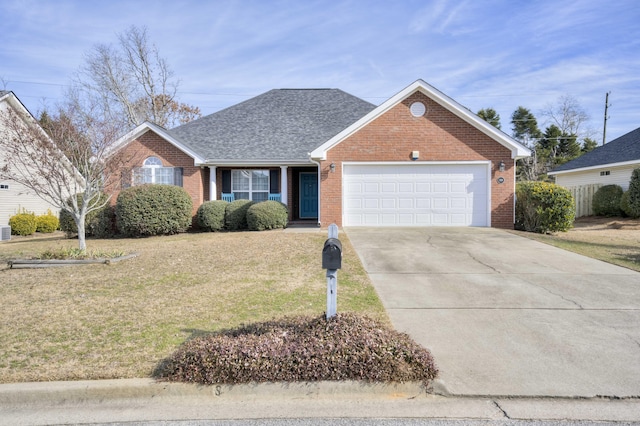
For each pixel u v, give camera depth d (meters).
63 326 5.11
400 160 13.90
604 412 3.36
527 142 46.03
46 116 11.38
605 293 6.49
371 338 3.97
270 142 17.52
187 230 15.58
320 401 3.61
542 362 4.16
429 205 14.01
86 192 9.80
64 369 3.92
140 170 15.48
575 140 42.38
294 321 4.59
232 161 16.23
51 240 14.12
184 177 15.95
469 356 4.30
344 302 6.02
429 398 3.61
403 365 3.71
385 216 14.08
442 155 13.83
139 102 33.81
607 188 19.17
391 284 7.05
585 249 10.12
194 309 5.73
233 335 4.30
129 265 8.70
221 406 3.54
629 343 4.61
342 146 14.00
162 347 4.43
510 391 3.64
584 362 4.16
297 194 18.25
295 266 8.36
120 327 5.06
